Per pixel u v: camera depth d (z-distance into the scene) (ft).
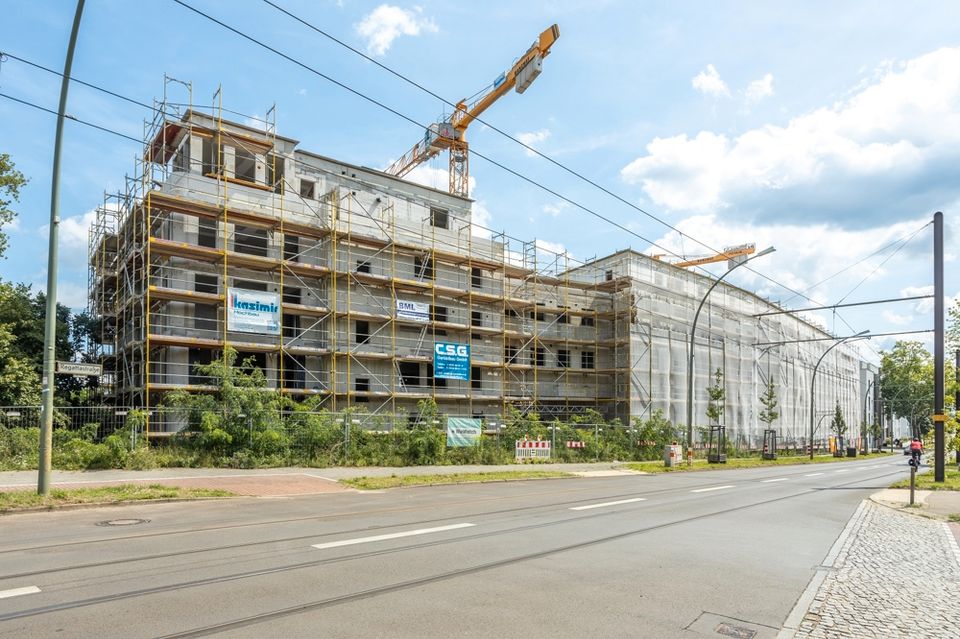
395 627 17.71
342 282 112.68
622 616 19.43
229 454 68.80
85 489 43.86
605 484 68.08
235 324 93.35
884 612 20.43
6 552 25.99
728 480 79.41
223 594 20.35
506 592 21.62
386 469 72.54
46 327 40.60
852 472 107.14
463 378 120.26
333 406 102.63
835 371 266.77
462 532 33.01
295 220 109.91
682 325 164.04
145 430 73.82
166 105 98.63
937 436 75.92
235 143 105.19
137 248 97.35
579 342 150.10
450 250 131.44
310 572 23.47
